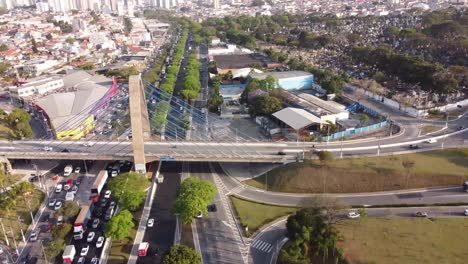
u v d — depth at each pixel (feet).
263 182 523.29
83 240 412.98
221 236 412.77
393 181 485.56
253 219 441.27
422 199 456.86
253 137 647.56
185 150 567.18
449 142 582.76
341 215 428.97
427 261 350.84
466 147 559.38
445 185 479.00
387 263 350.64
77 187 522.88
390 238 385.91
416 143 582.35
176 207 422.82
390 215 427.74
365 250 369.50
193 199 422.00
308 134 625.82
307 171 507.30
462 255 357.00
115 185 473.26
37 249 401.70
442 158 528.63
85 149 587.68
